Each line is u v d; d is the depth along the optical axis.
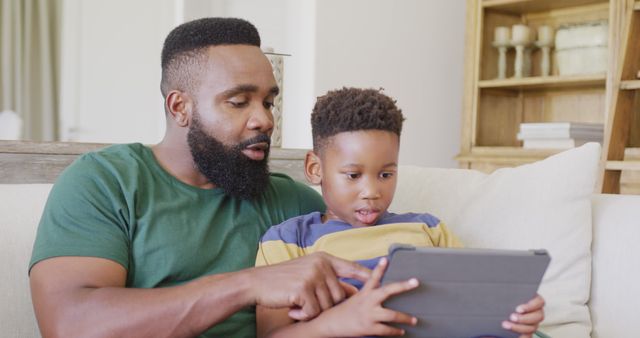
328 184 1.19
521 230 1.43
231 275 1.00
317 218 1.25
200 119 1.23
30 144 1.50
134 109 4.30
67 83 4.30
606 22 3.07
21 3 4.26
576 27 3.18
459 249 0.86
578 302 1.42
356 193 1.16
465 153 3.46
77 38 4.28
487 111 3.52
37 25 4.30
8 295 1.15
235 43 1.26
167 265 1.14
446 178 1.58
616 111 2.74
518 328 0.93
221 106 1.22
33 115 4.30
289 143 3.46
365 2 3.41
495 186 1.50
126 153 1.22
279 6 3.51
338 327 0.93
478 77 3.43
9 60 4.23
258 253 1.20
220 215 1.25
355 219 1.18
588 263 1.44
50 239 1.06
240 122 1.23
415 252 0.85
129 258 1.13
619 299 1.42
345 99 1.18
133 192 1.15
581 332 1.38
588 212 1.45
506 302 0.92
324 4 3.29
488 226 1.46
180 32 1.28
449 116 3.76
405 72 3.56
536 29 3.56
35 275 1.04
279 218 1.35
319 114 1.20
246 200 1.30
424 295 0.89
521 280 0.89
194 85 1.24
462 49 3.81
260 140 1.24
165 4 4.16
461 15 3.79
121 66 4.27
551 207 1.43
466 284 0.89
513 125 3.63
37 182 1.52
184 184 1.23
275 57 2.00
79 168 1.16
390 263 0.87
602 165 2.71
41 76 4.29
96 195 1.12
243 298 0.98
